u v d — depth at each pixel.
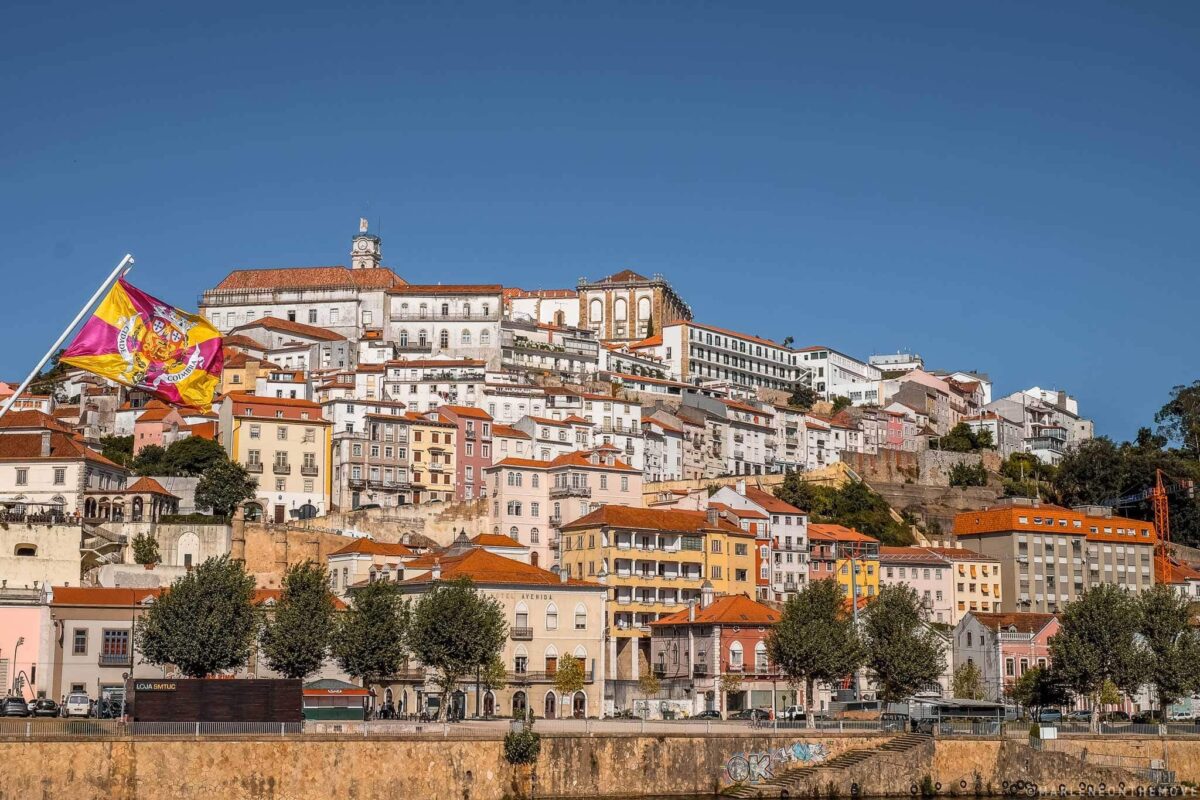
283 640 138.00
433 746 114.56
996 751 136.38
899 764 131.50
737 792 124.56
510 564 173.00
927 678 157.00
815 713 163.75
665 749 124.38
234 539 191.50
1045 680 164.88
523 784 117.56
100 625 144.62
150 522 184.62
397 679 164.62
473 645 141.12
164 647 133.25
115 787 104.69
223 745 108.25
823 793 127.69
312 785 109.94
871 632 162.88
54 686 141.62
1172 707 188.12
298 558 198.25
